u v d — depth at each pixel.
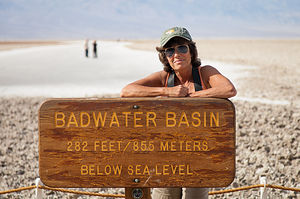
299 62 26.66
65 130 2.38
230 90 2.46
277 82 16.34
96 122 2.37
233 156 2.37
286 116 8.97
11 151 7.25
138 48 53.44
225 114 2.35
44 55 38.06
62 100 2.36
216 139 2.37
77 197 5.09
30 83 16.98
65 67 24.77
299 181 5.38
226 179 2.39
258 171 5.67
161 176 2.41
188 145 2.38
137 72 21.53
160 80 2.91
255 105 10.48
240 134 7.53
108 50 49.28
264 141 7.04
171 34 2.67
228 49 48.06
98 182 2.43
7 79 18.33
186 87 2.58
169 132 2.38
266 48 49.62
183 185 2.41
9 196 5.14
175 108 2.36
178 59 2.72
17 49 51.91
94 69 23.44
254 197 4.88
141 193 2.54
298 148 6.58
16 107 11.05
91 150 2.39
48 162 2.39
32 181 5.75
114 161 2.40
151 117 2.37
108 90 14.88
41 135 2.38
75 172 2.41
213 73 2.72
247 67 23.17
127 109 2.37
